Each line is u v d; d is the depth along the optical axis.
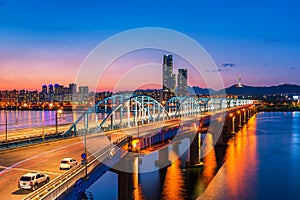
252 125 189.50
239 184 63.09
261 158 87.38
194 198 55.16
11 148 54.44
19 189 31.97
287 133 145.00
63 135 71.69
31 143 59.94
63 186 26.62
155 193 57.34
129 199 50.25
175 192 58.09
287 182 64.12
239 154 93.69
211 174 70.44
